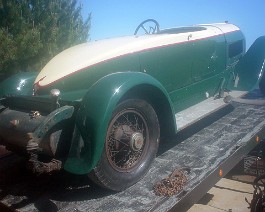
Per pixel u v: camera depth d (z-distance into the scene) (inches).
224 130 130.6
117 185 83.1
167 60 113.3
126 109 86.5
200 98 141.0
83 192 84.9
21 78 113.5
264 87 179.5
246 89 167.6
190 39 125.3
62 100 83.2
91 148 75.6
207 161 100.6
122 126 87.2
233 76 170.9
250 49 174.9
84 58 92.6
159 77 111.1
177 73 119.9
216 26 161.2
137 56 101.3
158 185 84.5
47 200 81.1
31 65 233.3
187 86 127.7
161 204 77.1
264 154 141.6
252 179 136.0
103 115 75.7
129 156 89.4
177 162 100.7
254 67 170.1
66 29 271.4
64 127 79.7
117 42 104.3
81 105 78.7
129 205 77.5
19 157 111.4
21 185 89.7
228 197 125.1
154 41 107.9
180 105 126.6
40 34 241.8
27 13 239.3
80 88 90.9
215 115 153.4
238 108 165.0
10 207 78.2
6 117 87.8
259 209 96.6
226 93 159.9
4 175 96.7
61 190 86.4
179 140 120.6
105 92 78.4
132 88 85.0
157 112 99.5
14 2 229.1
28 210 76.5
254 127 132.6
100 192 84.4
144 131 92.2
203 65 136.6
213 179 94.3
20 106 90.9
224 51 154.2
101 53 94.4
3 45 214.7
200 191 87.5
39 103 84.7
